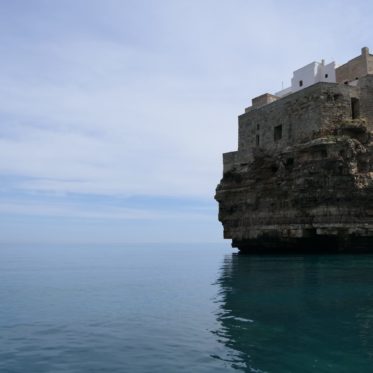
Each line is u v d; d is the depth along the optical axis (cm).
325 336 1329
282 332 1383
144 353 1225
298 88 5569
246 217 4659
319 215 3834
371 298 1912
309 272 2820
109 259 6444
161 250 11350
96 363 1152
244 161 4906
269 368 1067
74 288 2708
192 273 3531
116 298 2242
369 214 3816
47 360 1188
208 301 1988
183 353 1211
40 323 1642
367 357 1137
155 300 2131
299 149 4019
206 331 1430
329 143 3797
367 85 4128
